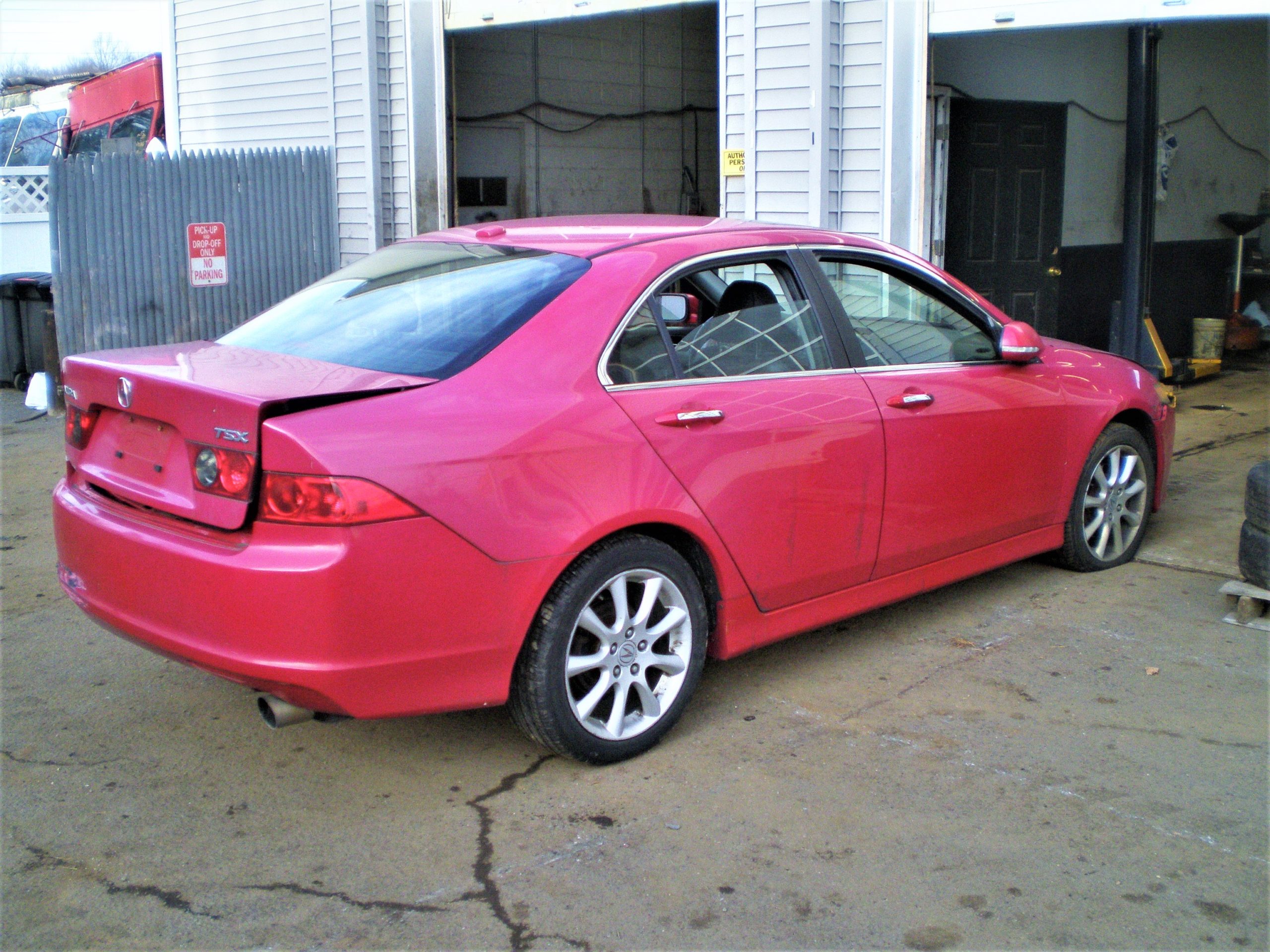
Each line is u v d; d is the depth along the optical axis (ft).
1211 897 9.29
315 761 11.81
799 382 12.77
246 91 36.88
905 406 13.60
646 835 10.28
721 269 12.62
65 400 12.30
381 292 12.64
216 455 9.82
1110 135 34.40
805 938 8.83
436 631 9.91
